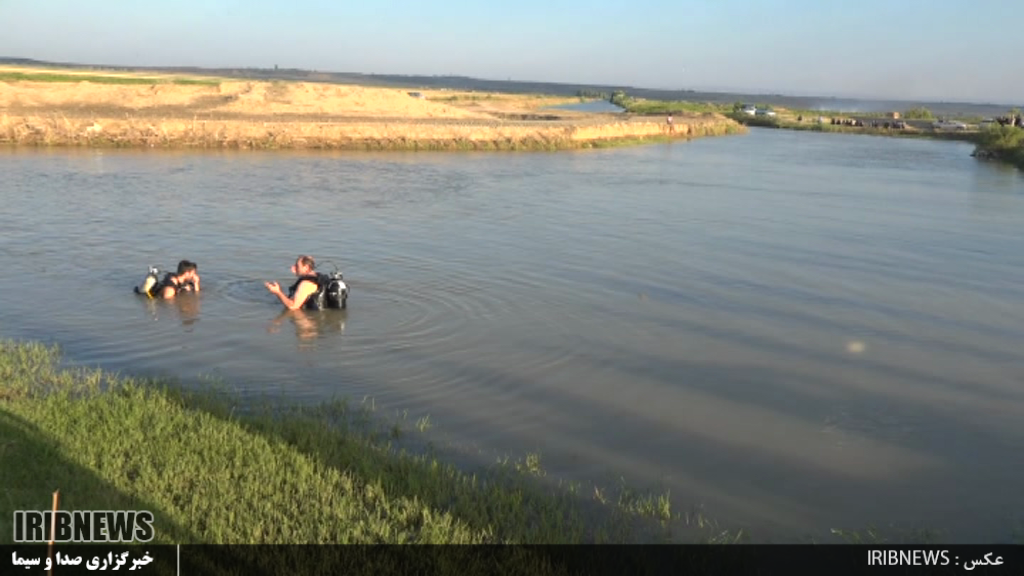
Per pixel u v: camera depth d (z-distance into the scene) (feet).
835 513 26.17
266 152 138.51
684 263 62.69
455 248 64.80
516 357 40.14
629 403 34.94
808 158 172.14
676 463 29.45
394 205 86.02
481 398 34.96
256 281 52.80
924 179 134.21
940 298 54.08
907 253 69.51
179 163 116.16
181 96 202.08
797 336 44.93
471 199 92.94
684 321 47.21
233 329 43.04
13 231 64.69
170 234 65.98
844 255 67.92
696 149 188.85
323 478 25.85
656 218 84.12
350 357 39.34
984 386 37.88
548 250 65.57
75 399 31.99
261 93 213.25
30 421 28.50
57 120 138.92
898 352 42.55
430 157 142.10
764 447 30.99
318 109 207.10
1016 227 85.30
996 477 28.91
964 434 32.58
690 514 25.79
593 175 124.06
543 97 536.83
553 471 28.45
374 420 32.17
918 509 26.50
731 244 71.20
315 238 66.59
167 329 42.68
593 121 236.84
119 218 71.82
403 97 237.04
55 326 42.52
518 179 114.73
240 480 25.27
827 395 36.47
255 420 30.40
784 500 26.94
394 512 24.07
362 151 147.43
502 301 50.19
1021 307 52.13
